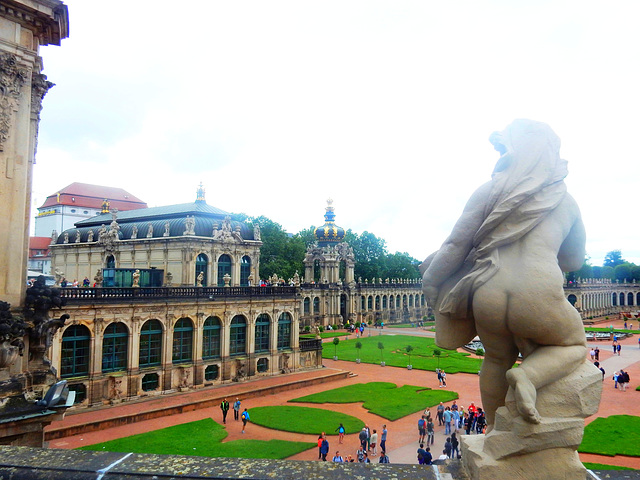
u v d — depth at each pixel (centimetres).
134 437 3859
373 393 5438
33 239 14675
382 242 16675
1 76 2016
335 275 13062
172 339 5281
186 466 563
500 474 515
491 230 583
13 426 1831
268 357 6250
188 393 5241
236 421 4384
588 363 557
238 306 5894
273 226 12694
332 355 8119
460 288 591
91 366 4628
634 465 3206
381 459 3303
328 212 14088
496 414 545
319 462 578
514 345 597
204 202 8112
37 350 2152
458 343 633
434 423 4334
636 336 11319
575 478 507
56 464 570
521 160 592
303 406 4909
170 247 6925
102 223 8688
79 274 8300
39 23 2147
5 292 2036
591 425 4109
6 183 2036
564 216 584
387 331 12131
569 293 15438
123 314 4866
